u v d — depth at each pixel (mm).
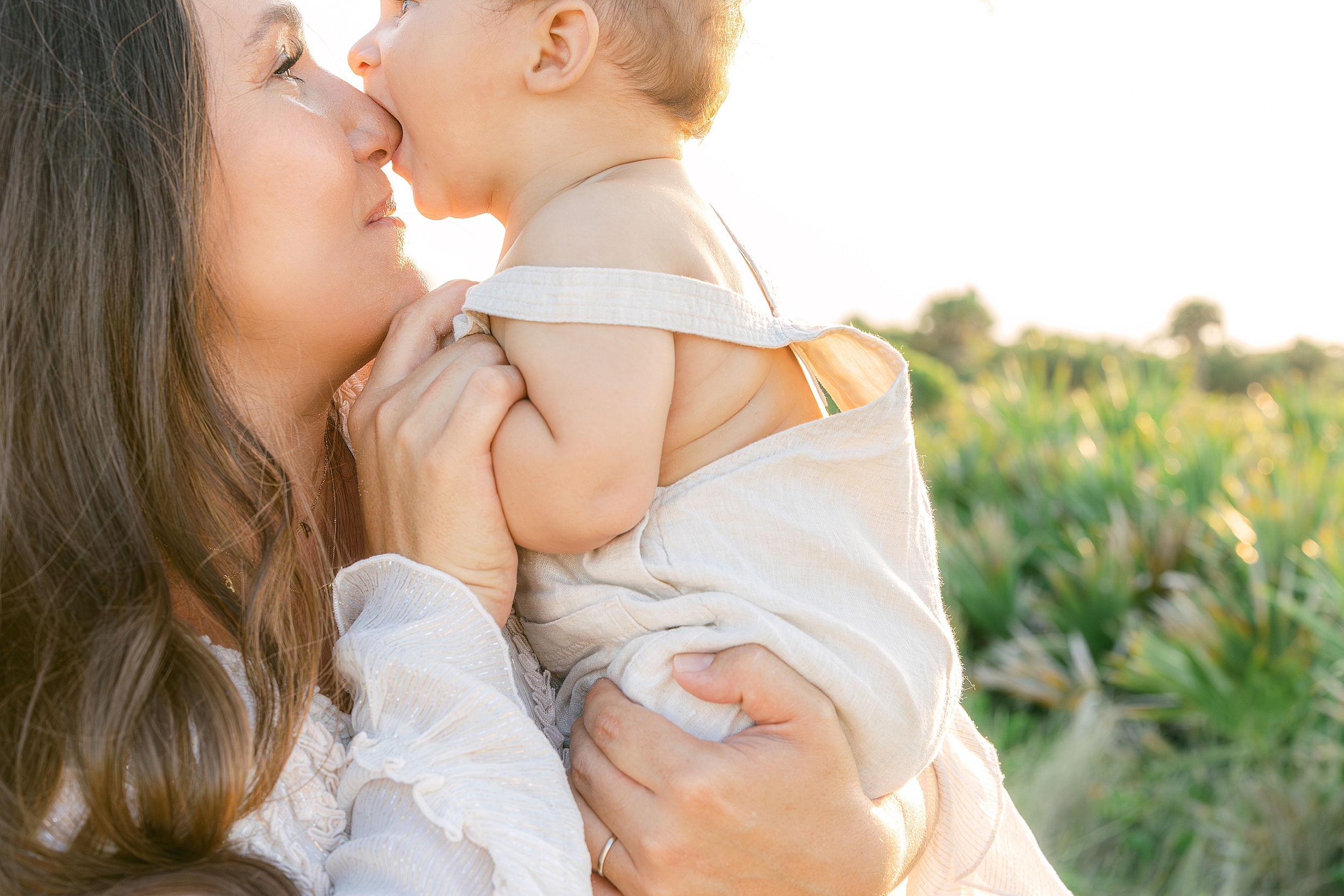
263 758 1065
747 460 1230
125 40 1058
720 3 1271
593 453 1104
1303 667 5062
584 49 1214
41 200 1033
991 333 36969
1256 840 4523
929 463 8391
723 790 1122
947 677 1314
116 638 1014
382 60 1318
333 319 1239
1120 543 6211
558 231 1159
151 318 1062
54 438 1042
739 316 1192
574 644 1254
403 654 1114
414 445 1163
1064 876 4469
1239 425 8508
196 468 1099
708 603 1182
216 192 1141
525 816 1052
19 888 979
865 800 1219
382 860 1048
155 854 1006
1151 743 5324
